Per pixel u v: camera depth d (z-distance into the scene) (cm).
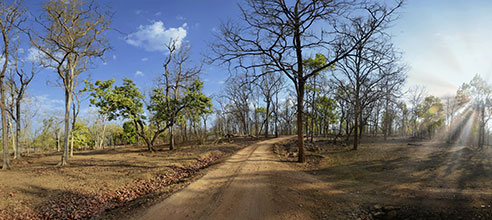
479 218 611
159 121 3003
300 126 1677
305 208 754
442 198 768
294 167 1483
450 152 1747
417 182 992
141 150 3103
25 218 736
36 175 1248
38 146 4306
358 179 1126
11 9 1423
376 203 786
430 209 696
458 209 675
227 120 6197
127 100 2614
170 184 1180
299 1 1491
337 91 2891
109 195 981
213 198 851
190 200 830
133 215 703
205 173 1308
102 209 841
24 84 2375
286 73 1574
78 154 2767
